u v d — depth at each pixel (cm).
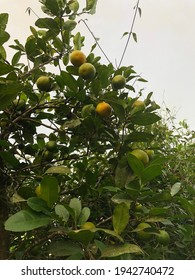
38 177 70
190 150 103
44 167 72
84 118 70
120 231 56
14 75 63
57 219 54
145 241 70
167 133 105
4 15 71
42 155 74
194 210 67
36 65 77
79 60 73
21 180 72
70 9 78
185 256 76
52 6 76
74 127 72
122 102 70
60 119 75
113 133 71
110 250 53
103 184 71
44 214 54
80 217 56
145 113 68
